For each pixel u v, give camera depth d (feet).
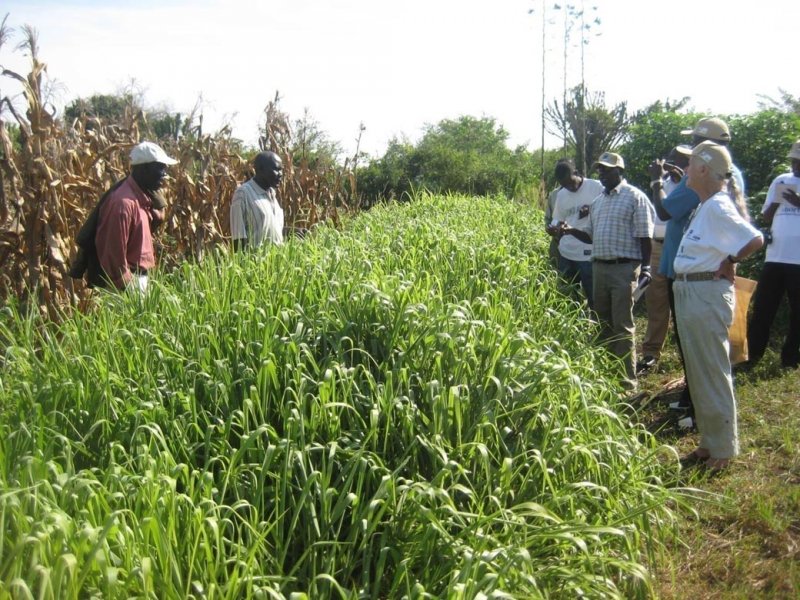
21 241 20.57
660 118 42.06
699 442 17.28
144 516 8.71
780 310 27.09
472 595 8.19
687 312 15.38
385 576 10.25
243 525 10.06
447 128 96.94
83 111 26.84
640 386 21.84
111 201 17.65
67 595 7.32
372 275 16.06
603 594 9.55
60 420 11.25
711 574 11.82
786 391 20.12
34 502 8.09
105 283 18.26
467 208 37.45
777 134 33.22
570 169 25.20
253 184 21.74
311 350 13.07
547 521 10.83
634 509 11.50
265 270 16.92
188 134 29.66
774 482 14.70
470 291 18.56
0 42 19.39
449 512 10.19
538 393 12.82
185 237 28.12
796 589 11.12
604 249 21.12
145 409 11.05
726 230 14.97
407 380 12.03
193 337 13.23
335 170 40.63
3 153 20.02
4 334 15.28
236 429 11.73
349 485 9.63
